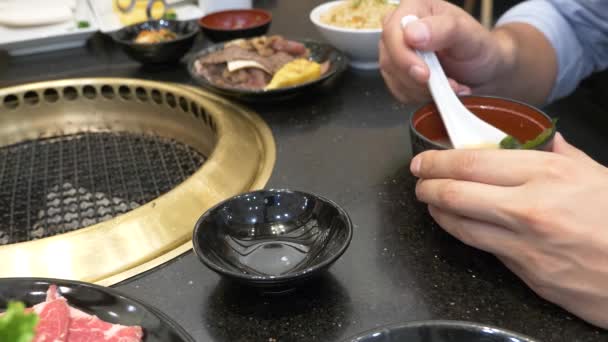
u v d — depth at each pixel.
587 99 1.42
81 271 0.73
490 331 0.51
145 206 0.82
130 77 1.42
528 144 0.74
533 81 1.21
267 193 0.77
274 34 1.69
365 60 1.42
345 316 0.65
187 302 0.68
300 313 0.66
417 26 0.86
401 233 0.80
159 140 1.27
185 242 0.79
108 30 1.62
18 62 1.54
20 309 0.40
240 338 0.62
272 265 0.71
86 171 1.15
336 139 1.08
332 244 0.70
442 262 0.73
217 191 0.88
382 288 0.69
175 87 1.25
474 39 0.98
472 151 0.68
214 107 1.15
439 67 0.90
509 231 0.65
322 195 0.89
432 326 0.52
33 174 1.15
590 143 1.20
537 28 1.23
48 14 1.61
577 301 0.62
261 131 1.12
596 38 1.27
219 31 1.54
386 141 1.06
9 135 1.27
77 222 0.99
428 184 0.71
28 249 0.74
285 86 1.21
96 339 0.58
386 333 0.51
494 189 0.65
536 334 0.62
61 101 1.30
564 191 0.61
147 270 0.74
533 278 0.65
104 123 1.32
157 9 1.75
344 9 1.50
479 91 1.15
